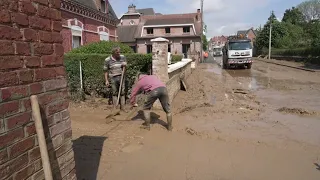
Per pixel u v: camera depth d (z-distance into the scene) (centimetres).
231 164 429
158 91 566
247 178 384
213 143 518
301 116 723
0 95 176
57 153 235
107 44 1020
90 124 632
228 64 2411
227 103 879
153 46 765
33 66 205
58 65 235
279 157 455
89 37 1680
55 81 231
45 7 218
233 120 677
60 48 238
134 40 4438
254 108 805
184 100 942
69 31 1430
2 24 177
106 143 512
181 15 4778
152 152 474
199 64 3369
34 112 200
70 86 861
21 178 195
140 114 721
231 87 1276
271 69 2377
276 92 1135
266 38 4753
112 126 619
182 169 412
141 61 866
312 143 520
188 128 599
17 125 190
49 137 223
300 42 4181
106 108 777
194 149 488
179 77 1146
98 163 429
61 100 239
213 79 1619
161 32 4291
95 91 880
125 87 798
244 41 2380
